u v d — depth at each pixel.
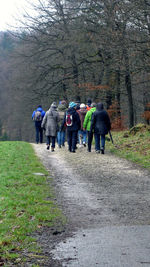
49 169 11.58
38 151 16.69
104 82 25.70
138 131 18.64
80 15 24.77
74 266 4.16
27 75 28.80
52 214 6.34
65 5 25.70
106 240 4.95
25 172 10.45
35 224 5.74
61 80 27.80
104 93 26.03
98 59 26.17
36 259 4.42
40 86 29.27
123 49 18.41
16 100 32.81
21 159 13.41
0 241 4.93
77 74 27.45
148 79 21.62
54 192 8.24
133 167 11.55
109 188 8.59
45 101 29.25
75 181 9.55
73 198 7.66
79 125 15.62
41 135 21.75
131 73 20.47
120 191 8.23
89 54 26.31
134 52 17.70
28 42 27.91
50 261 4.35
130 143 16.34
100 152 15.26
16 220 5.88
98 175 10.33
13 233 5.29
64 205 7.08
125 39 17.80
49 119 16.48
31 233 5.38
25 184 8.89
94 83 26.44
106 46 20.42
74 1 24.95
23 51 28.56
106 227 5.59
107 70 24.53
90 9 23.72
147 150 13.96
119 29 18.86
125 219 6.02
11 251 4.68
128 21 17.69
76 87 26.70
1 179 9.30
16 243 4.95
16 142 22.31
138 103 30.81
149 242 4.80
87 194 8.01
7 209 6.51
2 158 13.55
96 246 4.74
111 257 4.34
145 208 6.70
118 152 14.97
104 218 6.12
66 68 27.69
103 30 20.83
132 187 8.62
